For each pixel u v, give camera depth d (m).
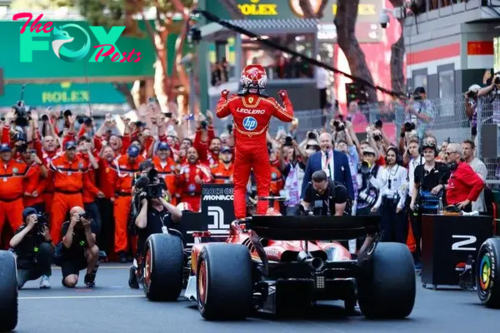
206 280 35.84
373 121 70.88
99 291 46.62
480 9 67.38
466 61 69.75
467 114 55.88
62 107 116.88
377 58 114.62
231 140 65.31
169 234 42.50
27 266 47.88
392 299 36.59
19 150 59.75
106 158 62.09
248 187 54.75
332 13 112.31
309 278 35.69
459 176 48.84
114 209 62.09
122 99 120.94
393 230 54.16
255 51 105.69
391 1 90.56
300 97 106.06
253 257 37.31
